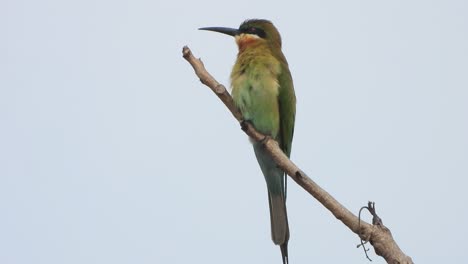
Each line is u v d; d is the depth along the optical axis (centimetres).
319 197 595
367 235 562
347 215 576
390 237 559
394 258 548
